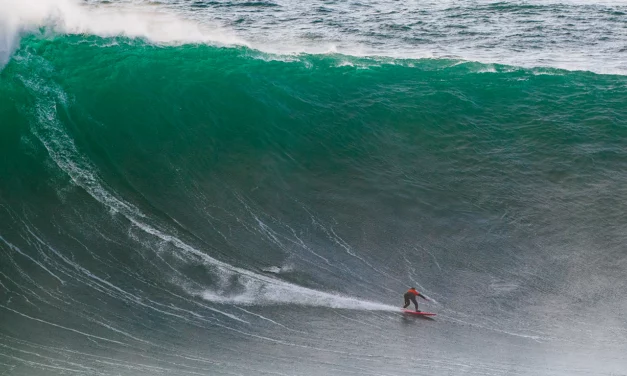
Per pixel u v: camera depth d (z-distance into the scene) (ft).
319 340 181.06
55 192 222.28
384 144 268.82
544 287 205.67
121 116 259.39
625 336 186.80
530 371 171.83
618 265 214.69
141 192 229.25
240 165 248.32
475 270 212.02
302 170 250.98
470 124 282.77
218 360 171.63
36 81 268.82
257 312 189.88
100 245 206.39
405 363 173.78
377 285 204.33
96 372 164.66
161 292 193.47
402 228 228.43
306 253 214.69
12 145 236.63
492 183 251.19
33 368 164.04
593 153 266.16
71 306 184.96
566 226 230.89
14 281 190.29
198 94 278.87
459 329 187.83
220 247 213.05
